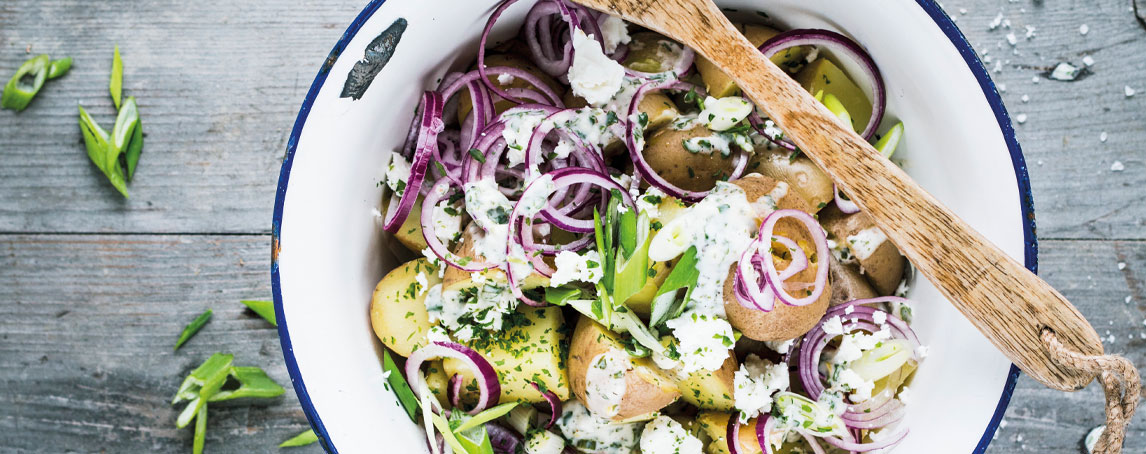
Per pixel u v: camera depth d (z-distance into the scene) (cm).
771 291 56
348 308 57
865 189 55
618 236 56
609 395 56
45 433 72
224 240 71
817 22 58
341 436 56
